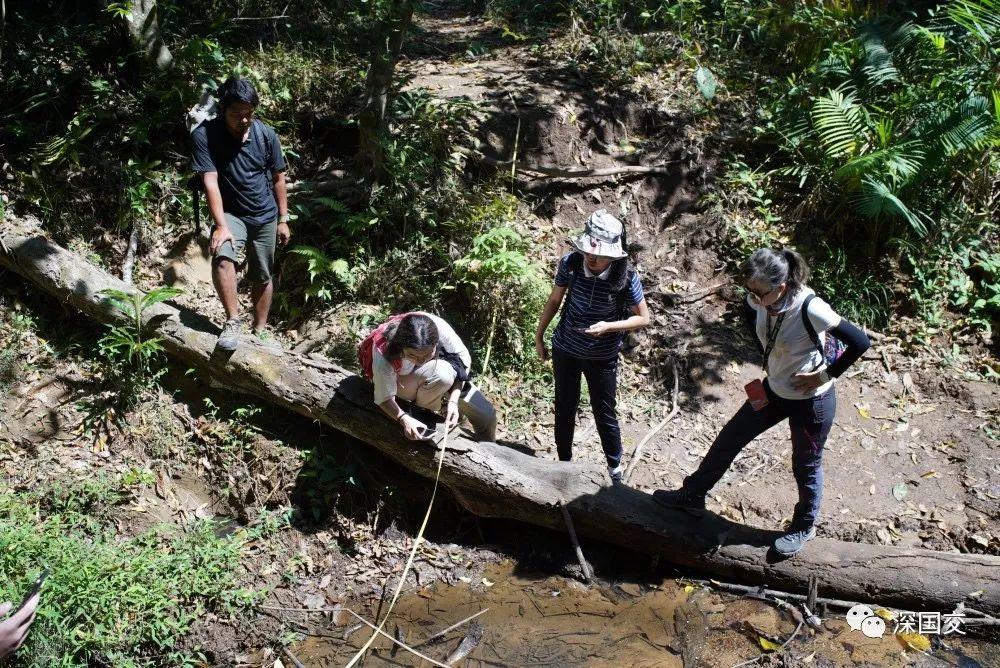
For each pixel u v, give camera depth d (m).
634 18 8.38
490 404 4.68
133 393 4.94
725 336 6.07
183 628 4.08
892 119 6.57
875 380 5.83
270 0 7.97
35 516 4.34
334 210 5.98
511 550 4.72
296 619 4.25
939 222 6.43
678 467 5.22
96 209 5.80
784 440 5.43
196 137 4.57
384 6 6.07
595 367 4.46
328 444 4.88
